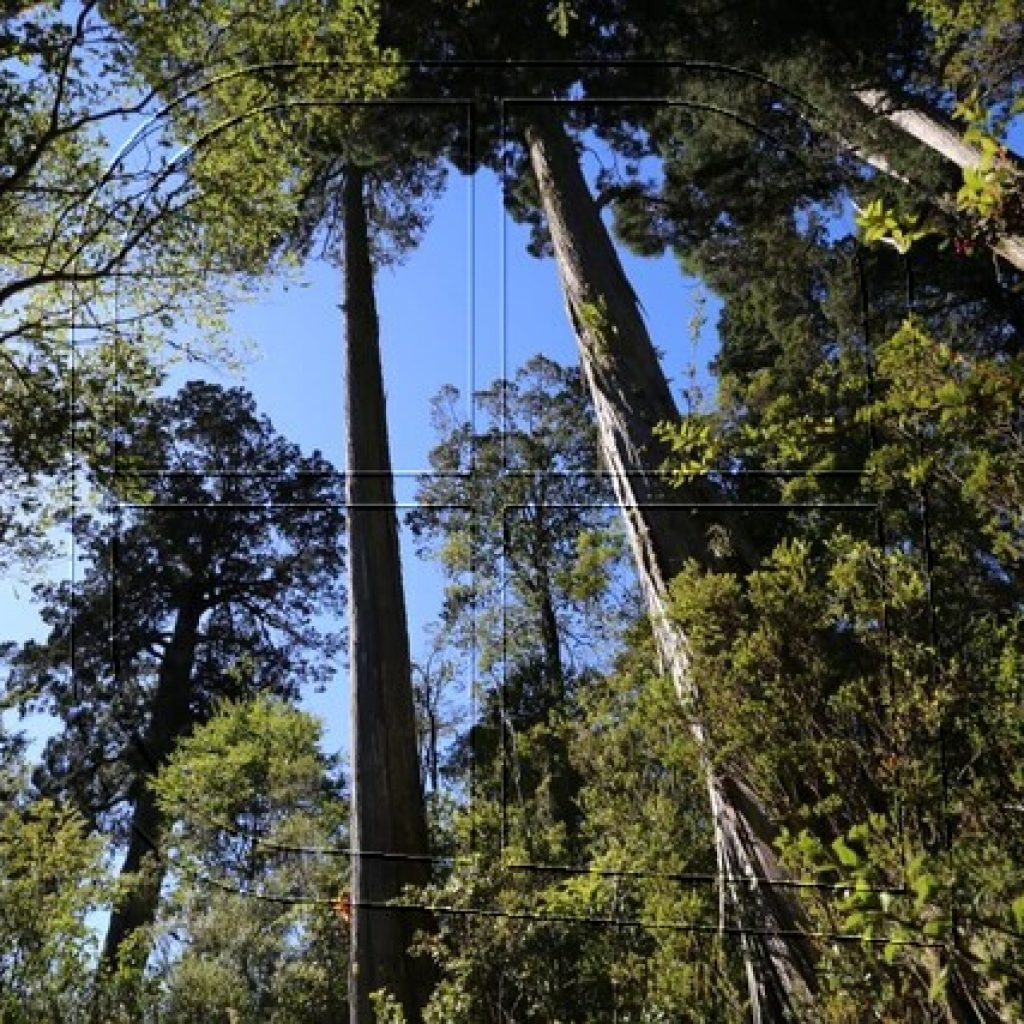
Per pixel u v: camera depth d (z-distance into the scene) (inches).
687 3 311.4
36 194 158.7
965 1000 79.9
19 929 218.8
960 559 98.2
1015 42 176.4
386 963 243.6
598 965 147.9
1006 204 70.6
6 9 135.1
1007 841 79.0
